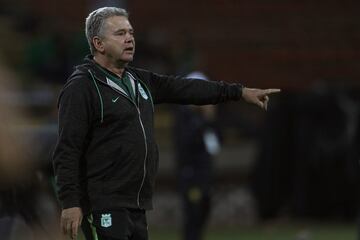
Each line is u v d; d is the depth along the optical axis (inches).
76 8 2204.7
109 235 773.3
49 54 2417.6
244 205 2081.7
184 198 1449.3
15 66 2476.6
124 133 776.9
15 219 639.8
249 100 849.5
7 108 518.0
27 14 2632.9
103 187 776.3
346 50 2123.5
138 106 789.2
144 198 789.9
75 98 768.3
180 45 2097.7
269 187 2012.8
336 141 1955.0
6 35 2596.0
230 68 2126.0
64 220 757.3
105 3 2064.5
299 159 1985.7
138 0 2148.1
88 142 780.6
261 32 2144.4
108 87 780.6
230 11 2148.1
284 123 1999.3
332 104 1959.9
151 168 789.9
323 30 2144.4
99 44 788.6
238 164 2153.1
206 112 1441.9
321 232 1830.7
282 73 2105.1
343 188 1966.0
